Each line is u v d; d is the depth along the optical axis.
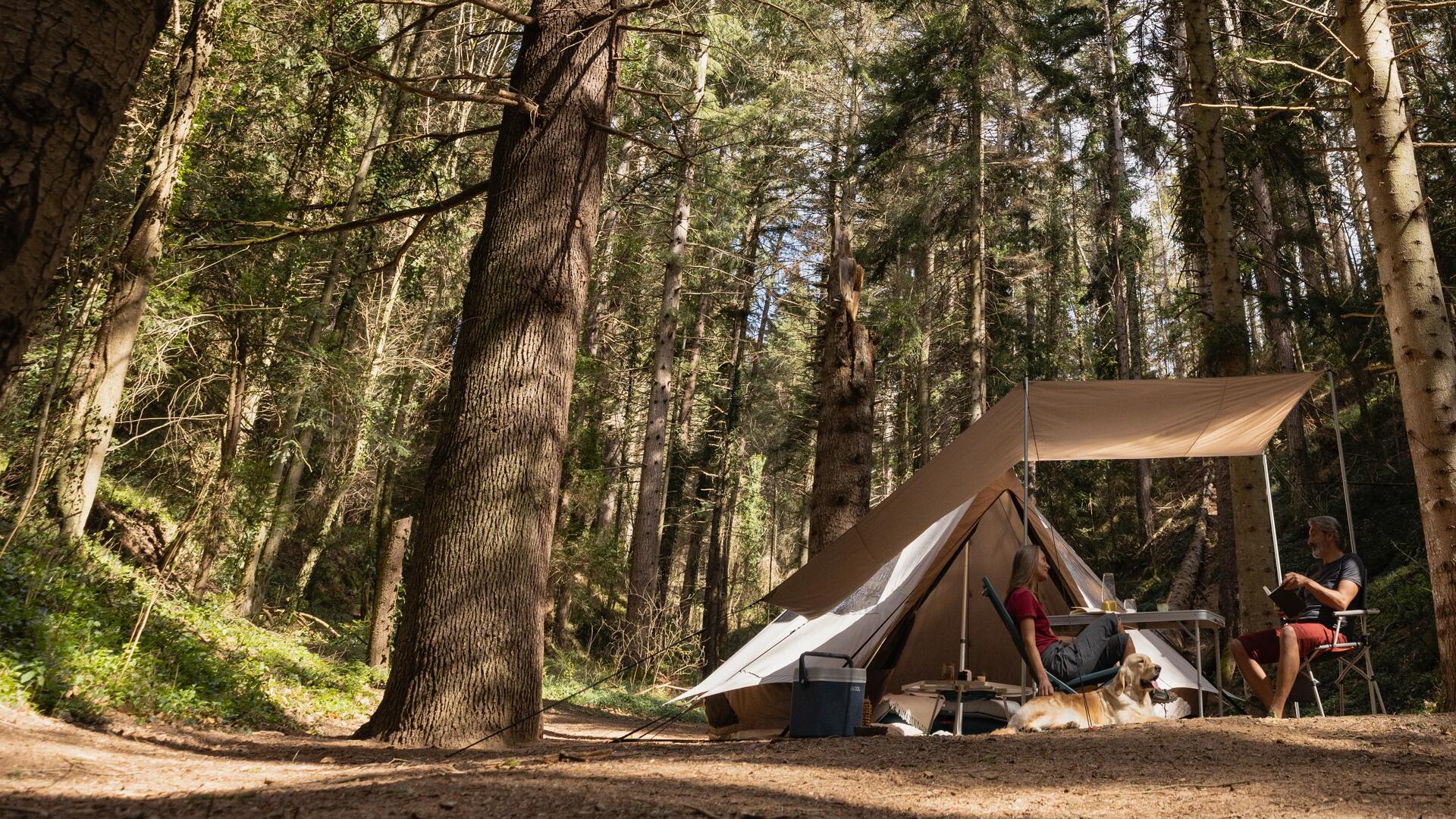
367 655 12.56
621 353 27.58
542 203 6.99
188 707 6.68
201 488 9.98
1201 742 3.95
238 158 11.96
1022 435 6.62
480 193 7.62
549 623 22.00
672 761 4.20
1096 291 22.69
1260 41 12.48
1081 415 6.37
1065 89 19.75
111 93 2.18
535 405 6.64
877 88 20.42
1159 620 5.83
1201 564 18.58
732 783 3.45
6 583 6.83
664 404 19.94
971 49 17.98
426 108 15.40
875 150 18.61
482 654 6.14
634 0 8.71
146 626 8.12
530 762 4.41
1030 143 20.17
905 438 24.61
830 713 5.41
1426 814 2.64
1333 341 14.23
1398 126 5.97
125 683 6.36
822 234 24.06
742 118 18.89
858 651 7.58
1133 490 23.48
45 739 4.58
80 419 8.57
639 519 19.30
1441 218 11.40
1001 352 21.62
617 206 20.97
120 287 8.88
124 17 2.19
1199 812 2.76
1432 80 11.47
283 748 5.74
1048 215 20.72
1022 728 4.98
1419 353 5.66
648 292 26.52
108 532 11.53
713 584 26.55
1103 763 3.62
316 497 16.31
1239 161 11.83
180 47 10.19
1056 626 6.32
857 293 9.88
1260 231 14.77
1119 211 21.34
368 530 19.53
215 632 9.63
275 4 12.17
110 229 9.54
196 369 12.07
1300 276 13.97
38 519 8.47
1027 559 5.81
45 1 2.07
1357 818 2.62
